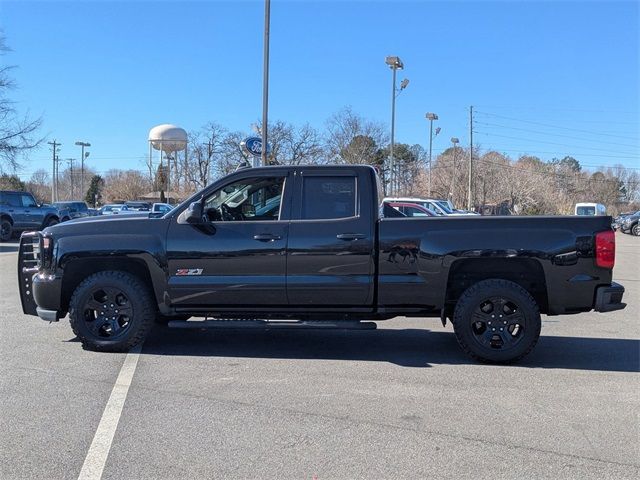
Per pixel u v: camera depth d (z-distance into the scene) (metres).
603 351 6.92
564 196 76.94
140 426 4.39
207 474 3.66
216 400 4.98
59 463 3.79
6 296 10.20
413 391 5.30
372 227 6.16
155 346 6.87
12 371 5.75
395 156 61.97
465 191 61.56
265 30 18.17
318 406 4.87
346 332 7.84
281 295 6.22
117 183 72.62
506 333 6.16
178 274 6.24
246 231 6.21
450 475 3.68
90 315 6.46
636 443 4.21
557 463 3.87
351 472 3.70
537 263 6.07
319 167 6.37
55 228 6.48
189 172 49.00
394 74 31.17
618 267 17.58
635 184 105.00
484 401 5.05
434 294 6.15
